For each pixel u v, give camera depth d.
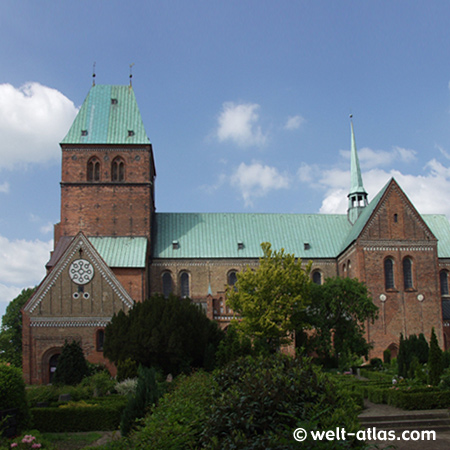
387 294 65.88
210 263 70.94
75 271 56.97
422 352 44.44
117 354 45.91
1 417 24.30
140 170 69.81
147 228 68.44
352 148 80.38
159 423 15.76
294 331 59.25
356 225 72.94
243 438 12.37
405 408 31.12
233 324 55.53
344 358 54.06
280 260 57.34
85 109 72.56
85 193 68.62
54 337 55.69
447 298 72.94
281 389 13.70
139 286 63.41
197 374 35.06
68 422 30.25
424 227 68.00
